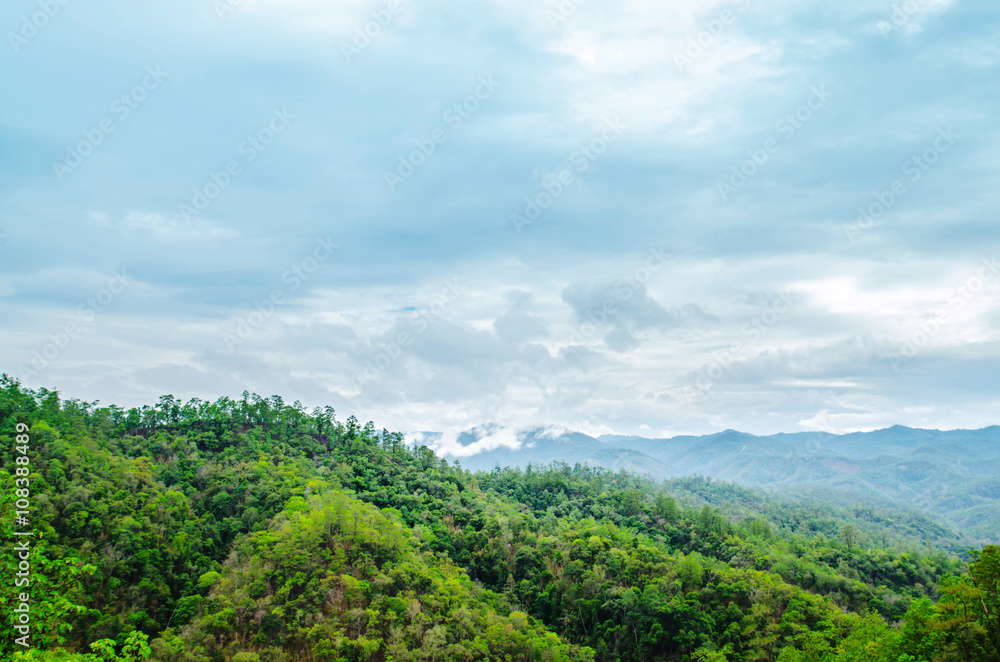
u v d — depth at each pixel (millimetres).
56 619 30156
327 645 95875
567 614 131375
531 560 148125
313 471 172875
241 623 103500
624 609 124938
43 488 121250
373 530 126688
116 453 158250
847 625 111125
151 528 122938
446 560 139875
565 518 196375
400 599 107625
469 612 110562
